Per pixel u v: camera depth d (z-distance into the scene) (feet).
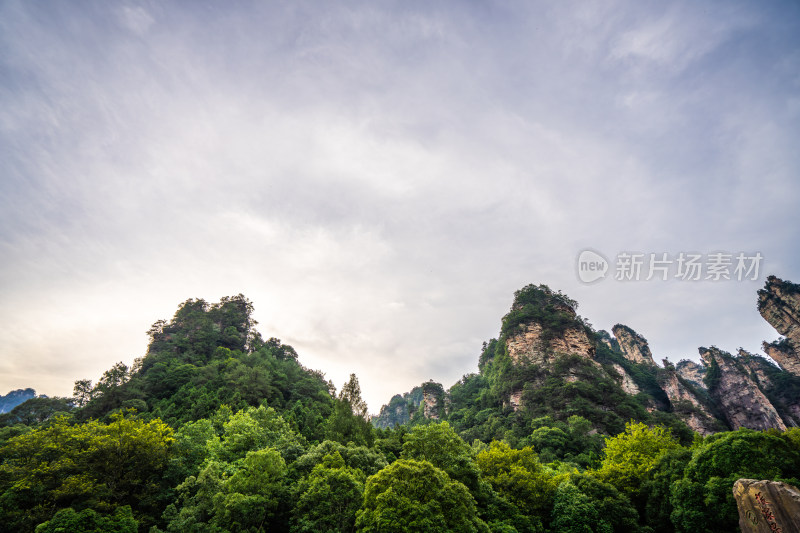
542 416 309.83
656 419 299.17
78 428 117.91
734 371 429.79
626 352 573.74
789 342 435.53
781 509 65.92
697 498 100.58
